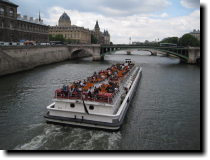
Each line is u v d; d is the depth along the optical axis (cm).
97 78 2745
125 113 2216
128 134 1881
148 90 3659
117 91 2211
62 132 1855
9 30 7281
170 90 3681
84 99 1920
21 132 1869
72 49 10188
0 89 3381
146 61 9731
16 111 2389
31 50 6469
